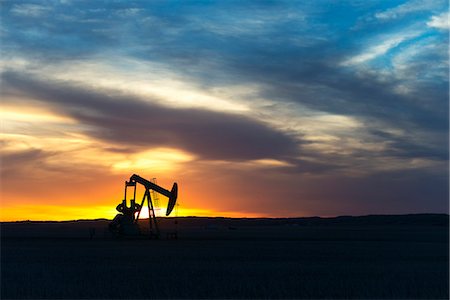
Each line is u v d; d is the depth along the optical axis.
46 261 49.94
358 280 36.56
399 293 31.50
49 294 31.09
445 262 49.53
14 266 45.56
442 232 152.62
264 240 91.88
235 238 101.31
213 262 48.88
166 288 33.06
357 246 73.50
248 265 45.94
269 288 33.16
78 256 55.34
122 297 30.20
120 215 95.44
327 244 78.75
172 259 51.84
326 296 30.62
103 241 86.38
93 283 35.03
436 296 30.64
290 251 62.78
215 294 31.08
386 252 61.41
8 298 29.97
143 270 42.16
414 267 44.78
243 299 29.70
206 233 143.12
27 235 120.19
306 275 39.22
